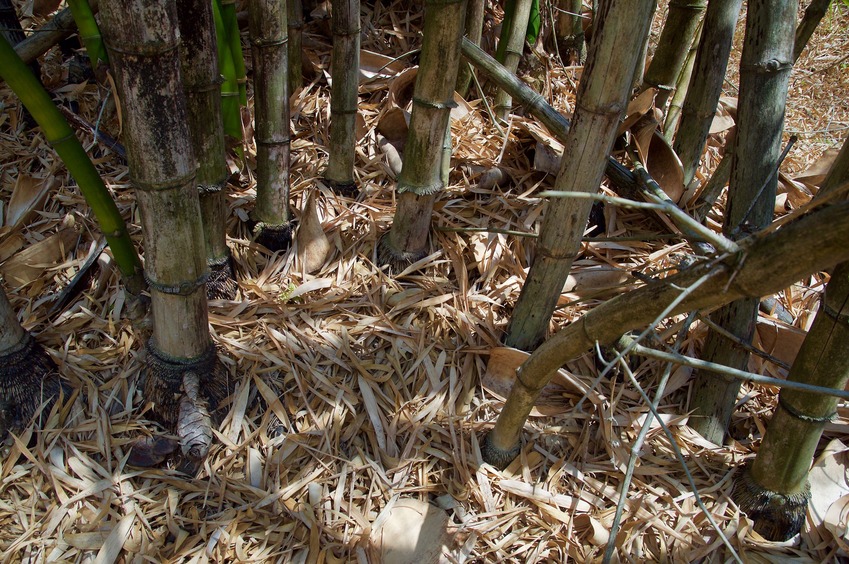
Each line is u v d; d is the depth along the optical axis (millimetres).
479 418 1603
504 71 1910
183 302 1345
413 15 2570
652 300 990
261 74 1608
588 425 1580
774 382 985
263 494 1423
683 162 2004
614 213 2025
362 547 1365
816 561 1436
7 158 1938
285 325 1687
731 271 870
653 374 1701
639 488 1518
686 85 2180
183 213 1230
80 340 1634
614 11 1203
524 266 1917
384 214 1990
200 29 1330
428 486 1473
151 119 1106
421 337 1697
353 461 1495
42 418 1481
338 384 1604
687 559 1398
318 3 2404
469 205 2014
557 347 1194
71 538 1339
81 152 1250
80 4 1431
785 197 2078
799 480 1430
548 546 1415
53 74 2094
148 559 1324
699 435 1617
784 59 1419
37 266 1720
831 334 1248
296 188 2016
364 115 2242
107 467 1438
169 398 1464
